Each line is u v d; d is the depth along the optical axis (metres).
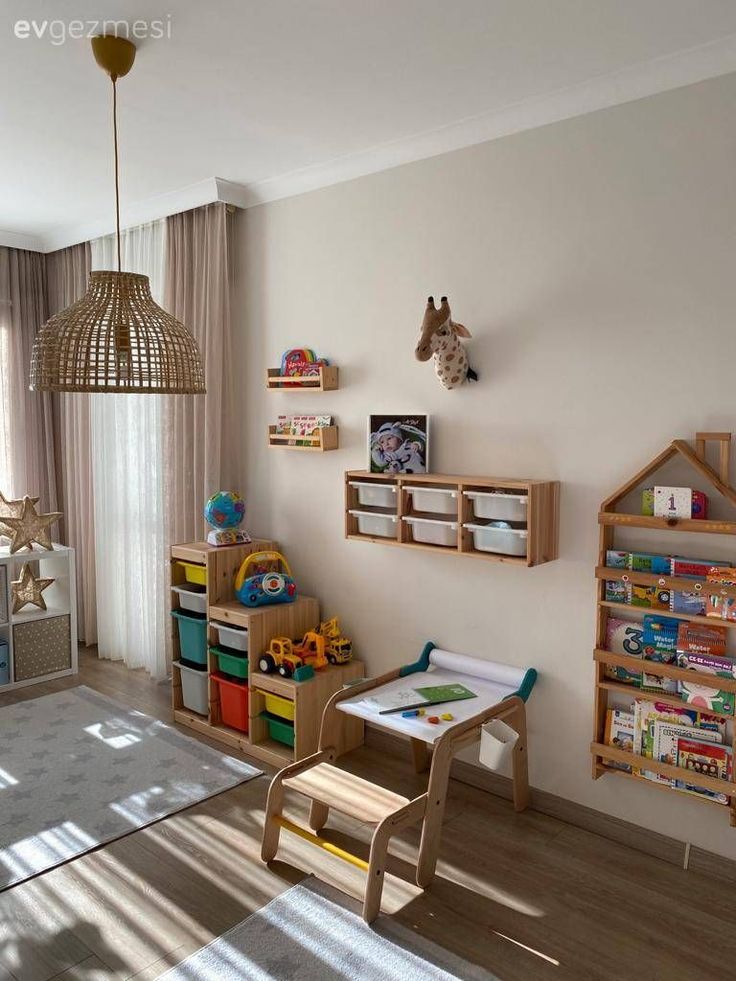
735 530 2.23
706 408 2.35
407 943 2.10
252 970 1.99
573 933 2.16
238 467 3.88
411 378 3.09
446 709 2.62
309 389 3.37
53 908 2.23
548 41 2.17
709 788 2.33
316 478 3.50
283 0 1.93
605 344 2.54
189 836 2.62
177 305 3.84
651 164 2.40
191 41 2.15
